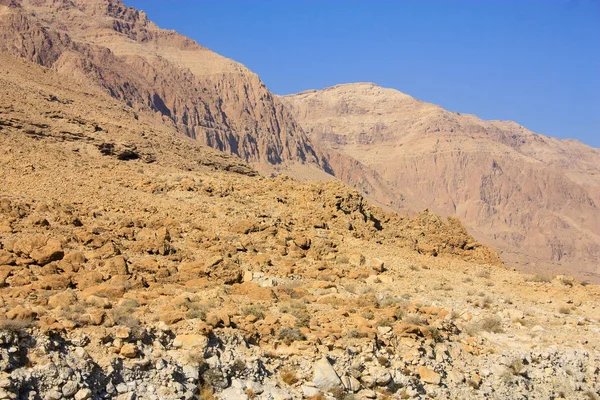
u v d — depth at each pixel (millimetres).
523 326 30875
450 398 24484
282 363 23078
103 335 21047
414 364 25062
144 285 27438
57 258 28125
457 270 39656
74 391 19344
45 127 61000
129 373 20578
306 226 42281
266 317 24875
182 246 34656
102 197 42125
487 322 30031
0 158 47031
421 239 45938
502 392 25719
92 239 31672
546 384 26938
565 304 34562
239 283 29875
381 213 50594
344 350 23953
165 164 63781
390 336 25625
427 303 31812
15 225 32469
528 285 37656
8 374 18875
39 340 20016
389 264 37969
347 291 31750
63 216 35031
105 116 78000
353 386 23078
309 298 28688
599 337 30547
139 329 21719
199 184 49469
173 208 42031
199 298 26062
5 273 26062
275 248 36875
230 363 22094
